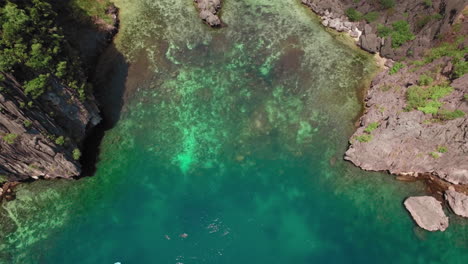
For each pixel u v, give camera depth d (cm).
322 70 5700
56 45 4253
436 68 5200
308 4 6600
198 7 6462
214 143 4866
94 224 4116
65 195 4306
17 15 3903
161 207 4269
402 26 6012
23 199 4225
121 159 4659
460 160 4372
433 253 3997
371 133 4731
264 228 4138
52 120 4184
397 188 4497
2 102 3681
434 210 4153
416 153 4516
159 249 3944
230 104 5256
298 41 6084
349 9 6475
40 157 4125
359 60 5847
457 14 5569
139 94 5281
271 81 5550
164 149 4784
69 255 3875
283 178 4578
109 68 5509
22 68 3897
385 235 4138
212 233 4069
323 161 4731
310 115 5172
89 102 4688
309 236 4106
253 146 4853
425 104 4781
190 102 5250
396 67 5497
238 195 4403
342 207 4356
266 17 6425
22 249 3878
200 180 4525
